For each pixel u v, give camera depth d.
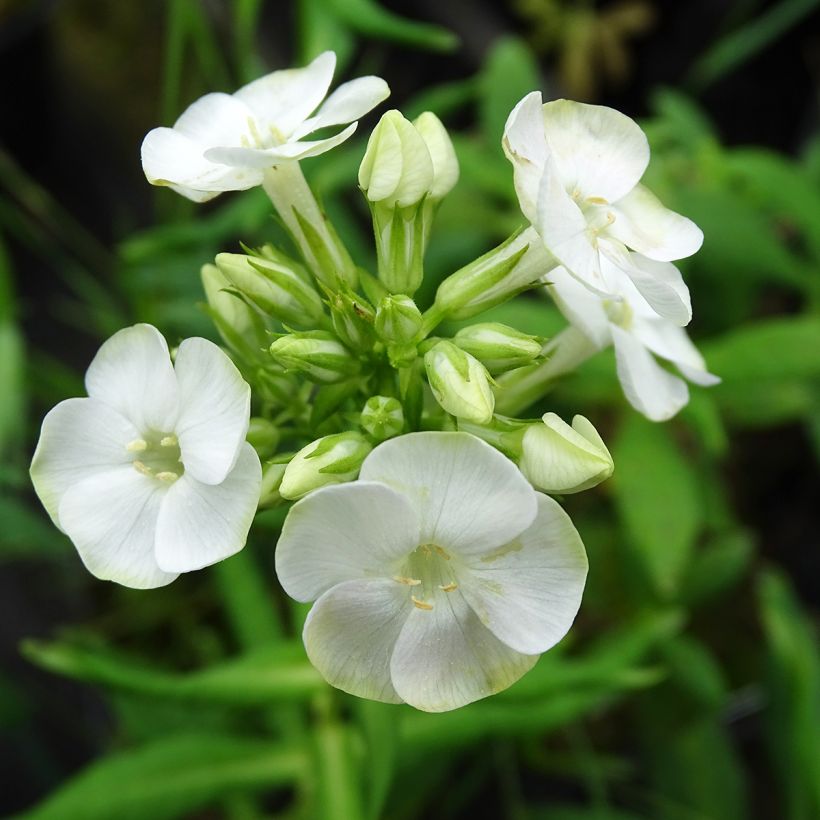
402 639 0.22
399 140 0.23
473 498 0.21
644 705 0.31
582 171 0.23
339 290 0.23
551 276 0.24
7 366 0.30
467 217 0.33
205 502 0.22
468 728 0.27
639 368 0.24
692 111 0.34
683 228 0.23
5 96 0.43
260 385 0.24
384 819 0.30
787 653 0.29
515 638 0.22
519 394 0.25
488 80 0.32
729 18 0.46
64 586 0.35
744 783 0.31
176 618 0.33
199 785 0.27
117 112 0.42
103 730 0.34
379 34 0.31
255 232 0.33
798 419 0.37
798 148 0.45
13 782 0.34
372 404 0.23
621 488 0.30
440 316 0.23
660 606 0.31
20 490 0.35
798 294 0.40
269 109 0.24
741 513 0.38
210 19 0.40
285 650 0.27
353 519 0.21
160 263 0.32
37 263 0.42
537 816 0.31
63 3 0.43
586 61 0.44
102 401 0.22
